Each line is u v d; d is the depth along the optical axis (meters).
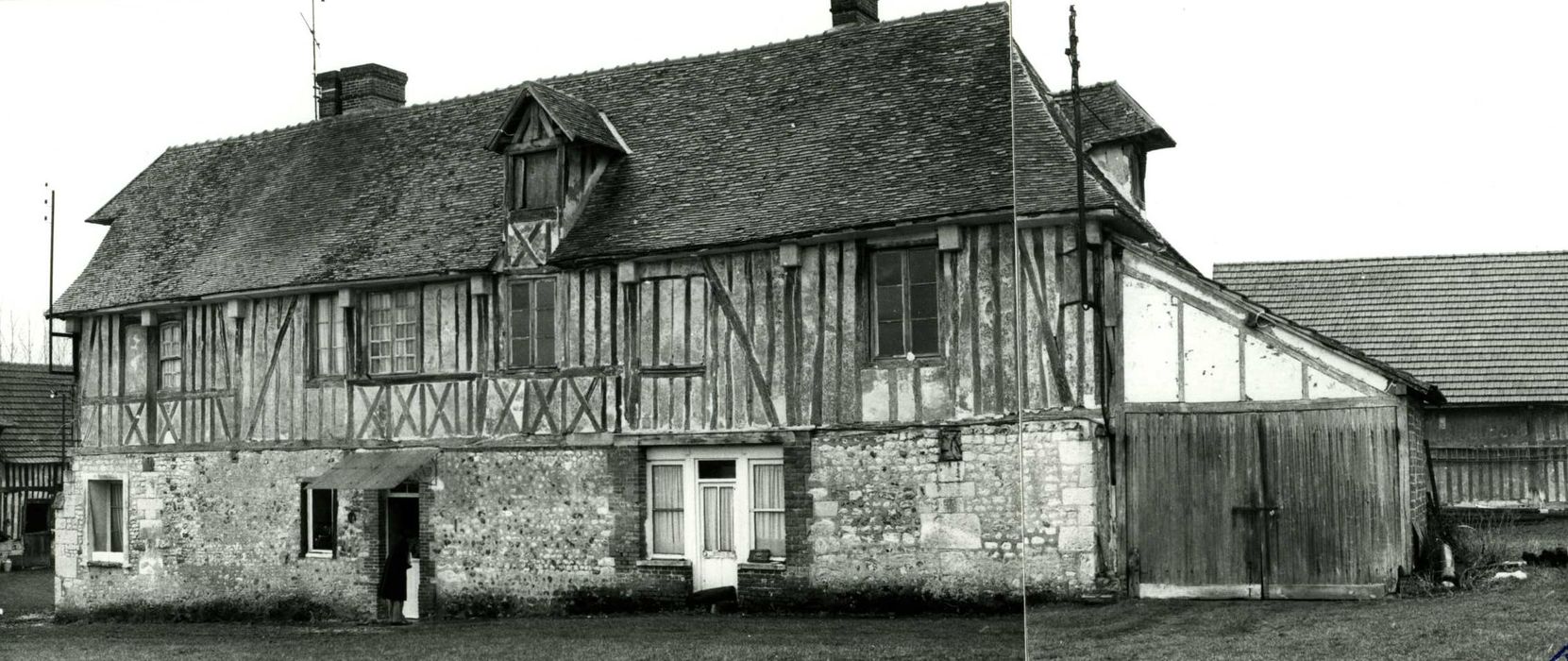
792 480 17.25
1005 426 16.17
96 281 23.42
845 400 17.03
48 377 31.12
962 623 15.35
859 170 17.62
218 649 17.23
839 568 16.91
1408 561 14.59
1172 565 15.55
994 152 16.91
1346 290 17.50
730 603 17.50
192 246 23.00
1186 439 15.59
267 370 21.36
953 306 16.56
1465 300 16.81
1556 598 13.30
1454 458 16.84
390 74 24.94
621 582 18.27
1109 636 13.44
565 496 18.77
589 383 18.69
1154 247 16.42
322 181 22.78
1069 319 15.98
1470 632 12.07
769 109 19.44
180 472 22.16
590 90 21.33
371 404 20.36
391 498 20.55
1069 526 15.78
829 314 17.20
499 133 19.28
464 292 19.80
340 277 20.30
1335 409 15.05
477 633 17.06
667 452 18.25
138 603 22.42
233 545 21.47
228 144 25.05
